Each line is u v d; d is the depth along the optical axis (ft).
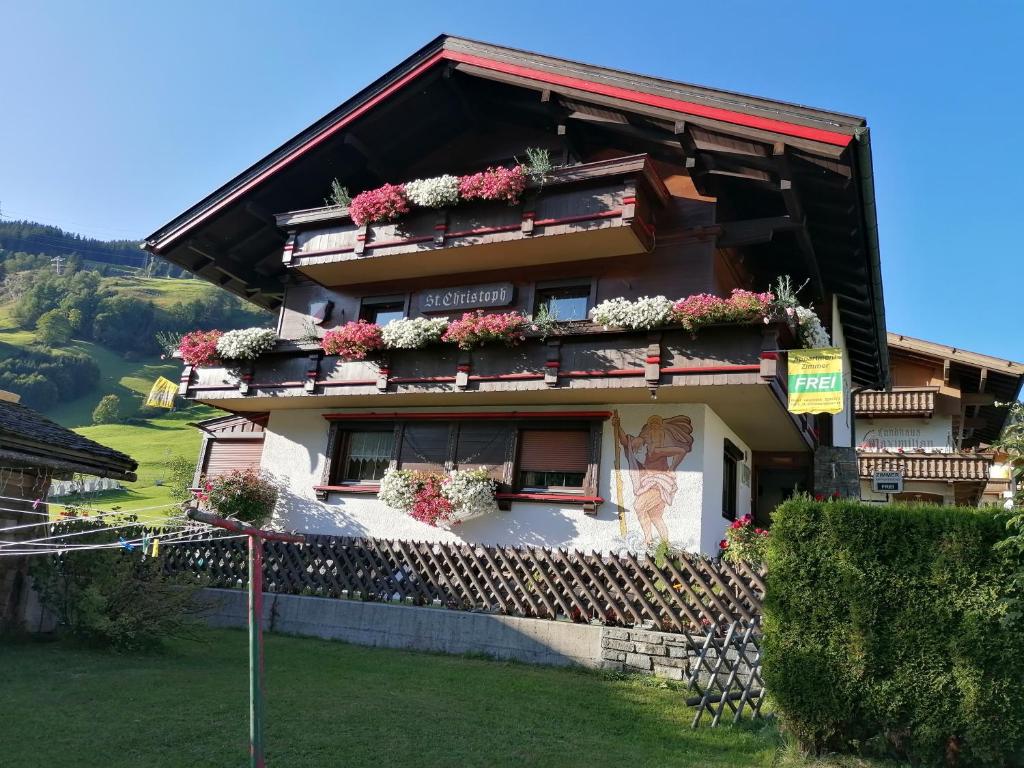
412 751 17.71
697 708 23.03
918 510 19.54
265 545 38.70
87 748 16.69
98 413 249.34
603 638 28.25
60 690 21.53
